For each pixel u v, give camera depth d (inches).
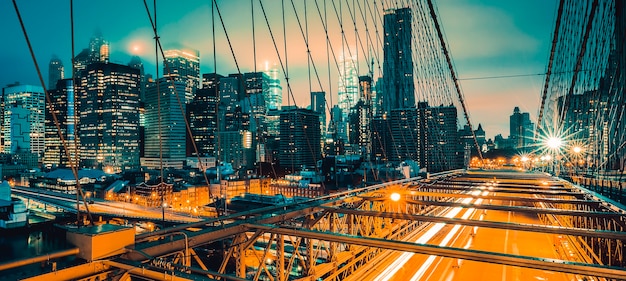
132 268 274.4
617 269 243.1
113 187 6402.6
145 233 327.0
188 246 350.0
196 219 4261.8
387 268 744.3
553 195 1063.6
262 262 393.7
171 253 338.3
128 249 303.7
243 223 414.0
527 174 2391.7
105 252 293.0
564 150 2129.7
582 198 1008.2
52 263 270.7
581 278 767.7
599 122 1531.7
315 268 461.4
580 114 1835.6
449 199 1398.9
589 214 556.7
